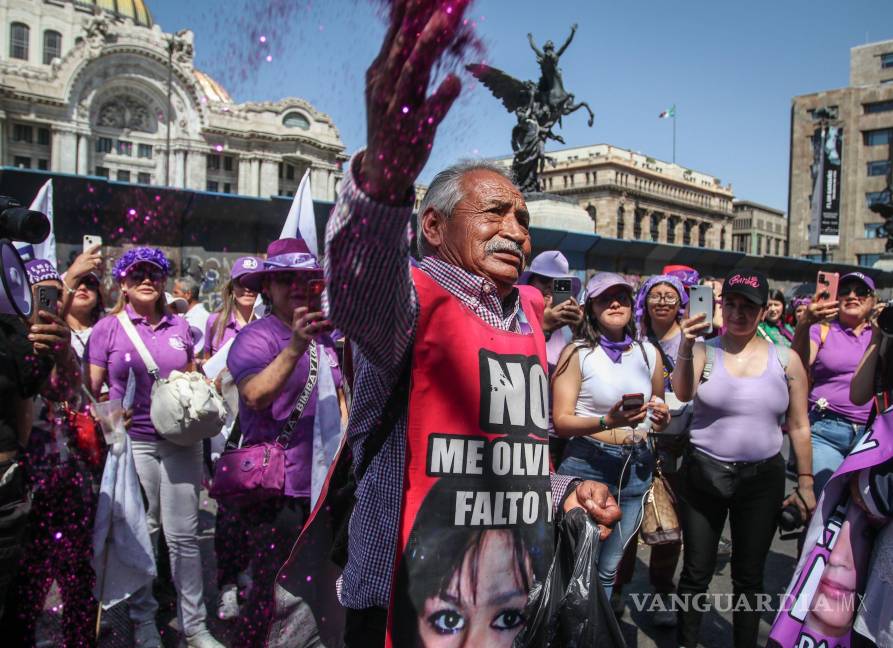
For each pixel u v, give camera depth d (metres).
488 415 1.35
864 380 2.77
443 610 1.32
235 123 52.34
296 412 2.47
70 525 2.51
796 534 3.02
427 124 0.91
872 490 2.17
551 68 14.05
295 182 54.50
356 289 1.12
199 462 2.94
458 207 1.42
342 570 1.70
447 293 1.34
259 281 2.69
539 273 3.59
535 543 1.42
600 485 1.61
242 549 2.72
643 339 3.06
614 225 68.06
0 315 2.04
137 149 53.16
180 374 2.74
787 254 58.12
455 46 0.86
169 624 3.14
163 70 52.03
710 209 81.81
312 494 2.44
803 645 2.29
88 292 3.52
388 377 1.34
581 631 1.43
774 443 2.77
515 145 14.28
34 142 52.34
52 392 2.47
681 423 2.89
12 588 2.34
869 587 2.19
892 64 57.91
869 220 54.97
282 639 1.70
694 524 2.86
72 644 2.56
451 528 1.31
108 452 2.63
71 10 64.06
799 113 57.69
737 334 2.85
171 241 8.59
